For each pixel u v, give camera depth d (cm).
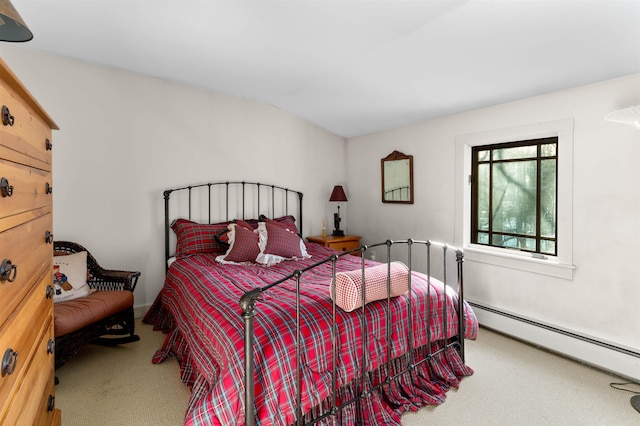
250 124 369
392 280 172
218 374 140
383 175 383
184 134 332
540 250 260
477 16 172
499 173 285
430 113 312
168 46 248
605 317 216
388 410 169
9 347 77
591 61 194
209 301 180
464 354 220
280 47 235
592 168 219
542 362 227
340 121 385
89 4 199
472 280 295
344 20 193
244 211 368
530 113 251
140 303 315
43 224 114
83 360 232
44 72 268
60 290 227
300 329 145
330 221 433
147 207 316
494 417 172
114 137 299
